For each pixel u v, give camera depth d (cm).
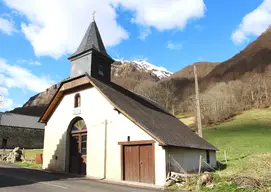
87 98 1981
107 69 2338
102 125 1823
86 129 1969
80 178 1645
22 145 4556
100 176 1741
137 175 1571
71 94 2114
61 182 1414
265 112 5028
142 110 1977
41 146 4850
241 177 1205
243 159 2417
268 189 1056
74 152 2017
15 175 1620
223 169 2031
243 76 8512
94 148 1833
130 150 1645
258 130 3881
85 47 2258
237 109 5544
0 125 4350
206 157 2120
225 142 3406
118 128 1725
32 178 1524
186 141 1834
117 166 1670
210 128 4488
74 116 2031
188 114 6462
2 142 4322
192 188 1259
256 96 5806
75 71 2250
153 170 1499
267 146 2958
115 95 1956
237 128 4178
